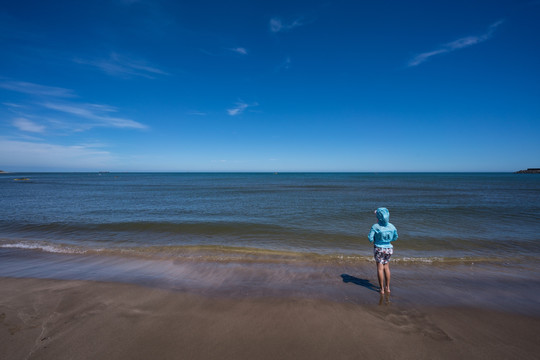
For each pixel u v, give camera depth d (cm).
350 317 394
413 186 4791
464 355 306
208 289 502
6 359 288
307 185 5244
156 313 400
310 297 468
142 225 1212
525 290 510
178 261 691
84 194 3072
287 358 299
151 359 294
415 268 642
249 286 521
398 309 423
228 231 1116
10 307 411
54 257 721
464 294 488
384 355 306
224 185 5306
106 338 332
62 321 371
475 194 2969
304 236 1034
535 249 845
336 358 299
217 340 332
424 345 325
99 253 762
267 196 2820
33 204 2048
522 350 317
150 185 5309
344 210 1739
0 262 674
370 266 659
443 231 1094
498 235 1027
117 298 451
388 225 486
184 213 1614
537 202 2148
